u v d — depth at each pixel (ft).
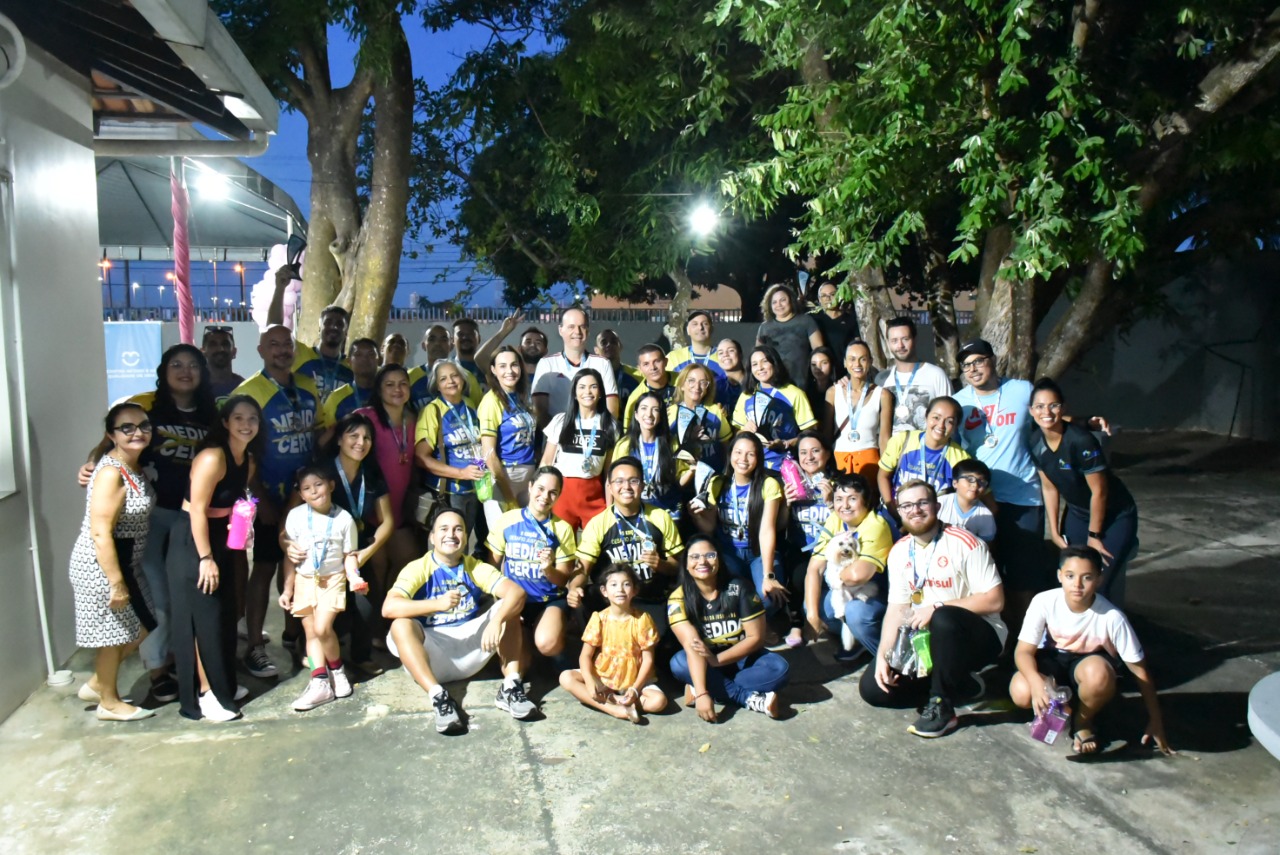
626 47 33.47
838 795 13.03
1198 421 46.62
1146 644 18.53
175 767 13.67
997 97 20.67
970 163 18.80
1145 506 30.86
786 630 19.51
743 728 15.12
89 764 13.74
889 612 15.66
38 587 16.31
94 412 18.90
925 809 12.67
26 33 16.21
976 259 44.39
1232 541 26.32
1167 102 21.63
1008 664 17.54
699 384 19.67
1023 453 17.49
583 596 17.65
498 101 38.96
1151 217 25.59
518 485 19.57
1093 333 24.71
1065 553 14.12
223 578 15.11
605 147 38.17
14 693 15.47
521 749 14.35
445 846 11.80
